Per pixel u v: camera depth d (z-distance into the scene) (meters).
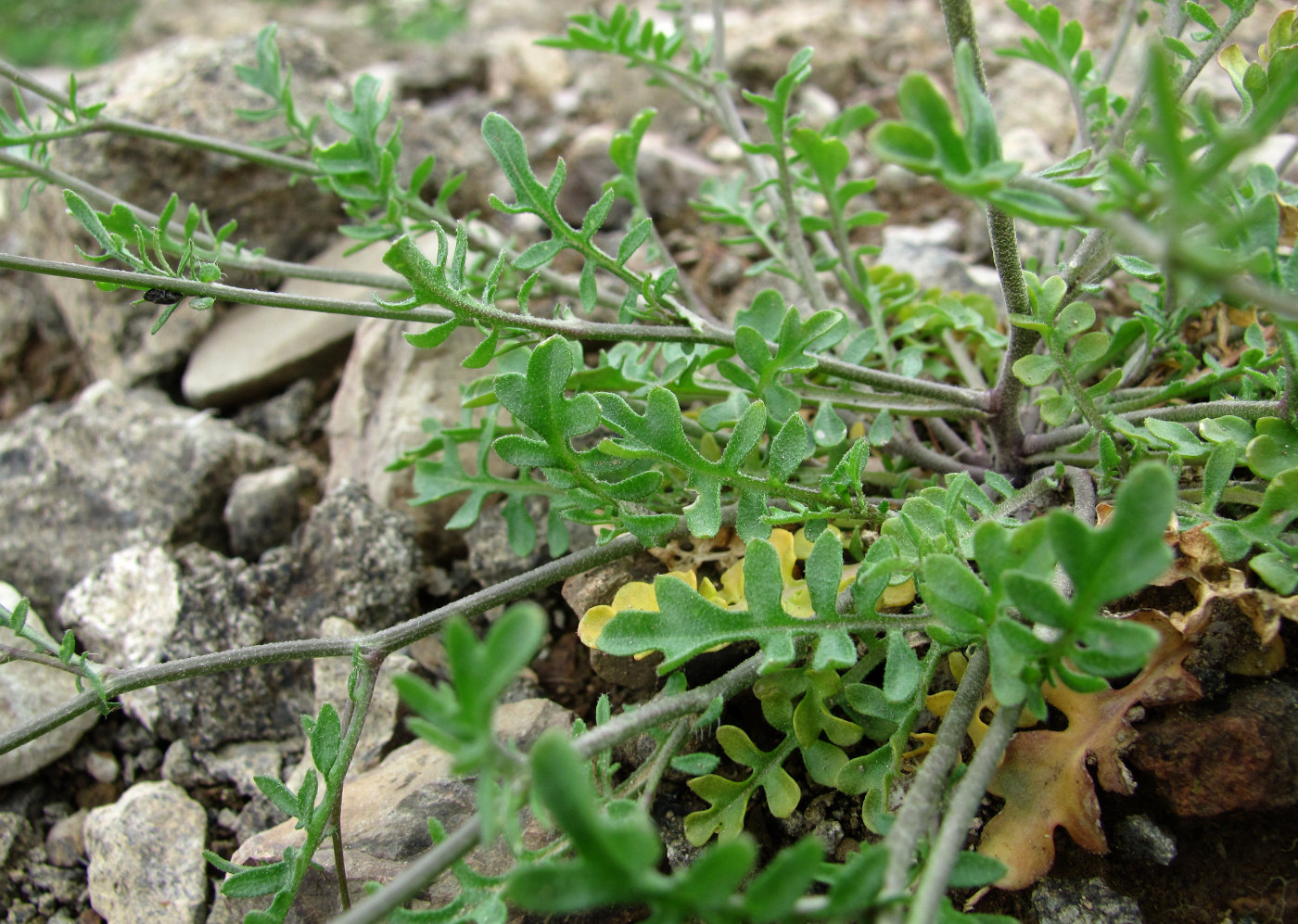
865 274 0.20
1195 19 0.15
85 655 0.14
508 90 0.32
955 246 0.25
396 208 0.19
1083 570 0.11
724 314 0.24
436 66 0.34
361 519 0.20
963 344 0.21
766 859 0.15
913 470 0.19
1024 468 0.17
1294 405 0.14
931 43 0.31
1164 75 0.09
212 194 0.24
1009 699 0.11
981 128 0.10
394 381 0.22
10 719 0.19
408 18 0.43
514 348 0.16
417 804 0.16
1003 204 0.10
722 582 0.17
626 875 0.09
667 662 0.12
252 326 0.24
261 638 0.20
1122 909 0.14
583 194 0.26
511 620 0.09
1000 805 0.15
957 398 0.17
